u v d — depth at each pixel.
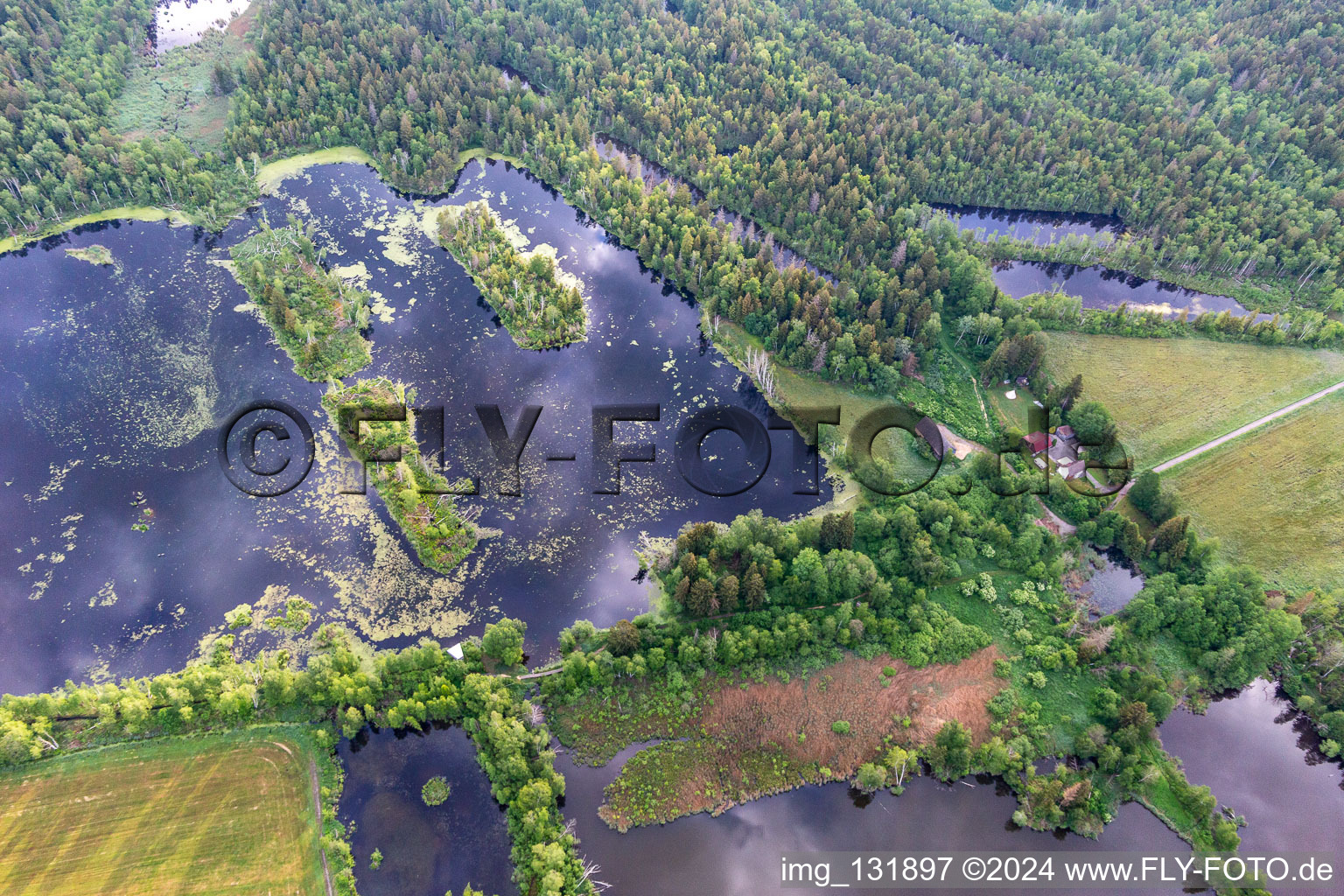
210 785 104.56
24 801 101.69
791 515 144.50
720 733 114.00
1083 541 141.38
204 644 121.31
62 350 162.25
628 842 104.19
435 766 109.69
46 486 139.88
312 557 132.88
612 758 111.19
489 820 104.88
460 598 129.38
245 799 103.62
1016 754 110.62
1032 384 168.62
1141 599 127.44
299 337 166.12
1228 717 121.69
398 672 115.38
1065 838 107.56
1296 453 157.88
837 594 128.12
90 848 98.31
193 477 143.00
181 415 152.75
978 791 111.50
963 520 135.50
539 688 117.00
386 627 125.00
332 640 121.69
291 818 102.44
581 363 172.75
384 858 100.81
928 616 126.88
